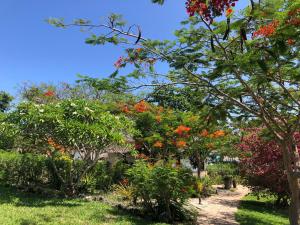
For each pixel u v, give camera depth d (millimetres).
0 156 14914
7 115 12047
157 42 6852
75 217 9703
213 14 5242
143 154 14562
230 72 6391
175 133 13656
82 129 11391
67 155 14109
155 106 14594
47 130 11883
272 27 5391
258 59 5559
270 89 8891
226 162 23953
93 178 13875
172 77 7570
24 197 11984
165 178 10297
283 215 14031
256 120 9703
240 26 5617
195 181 11727
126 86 7227
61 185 13383
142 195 10984
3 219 8797
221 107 8039
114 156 18375
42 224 8727
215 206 14734
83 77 7168
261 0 5656
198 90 8141
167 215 10625
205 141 13719
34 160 14648
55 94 23297
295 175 8062
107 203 12008
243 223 11797
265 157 14438
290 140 8344
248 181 15750
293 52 6520
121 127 12531
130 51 6945
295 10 5113
